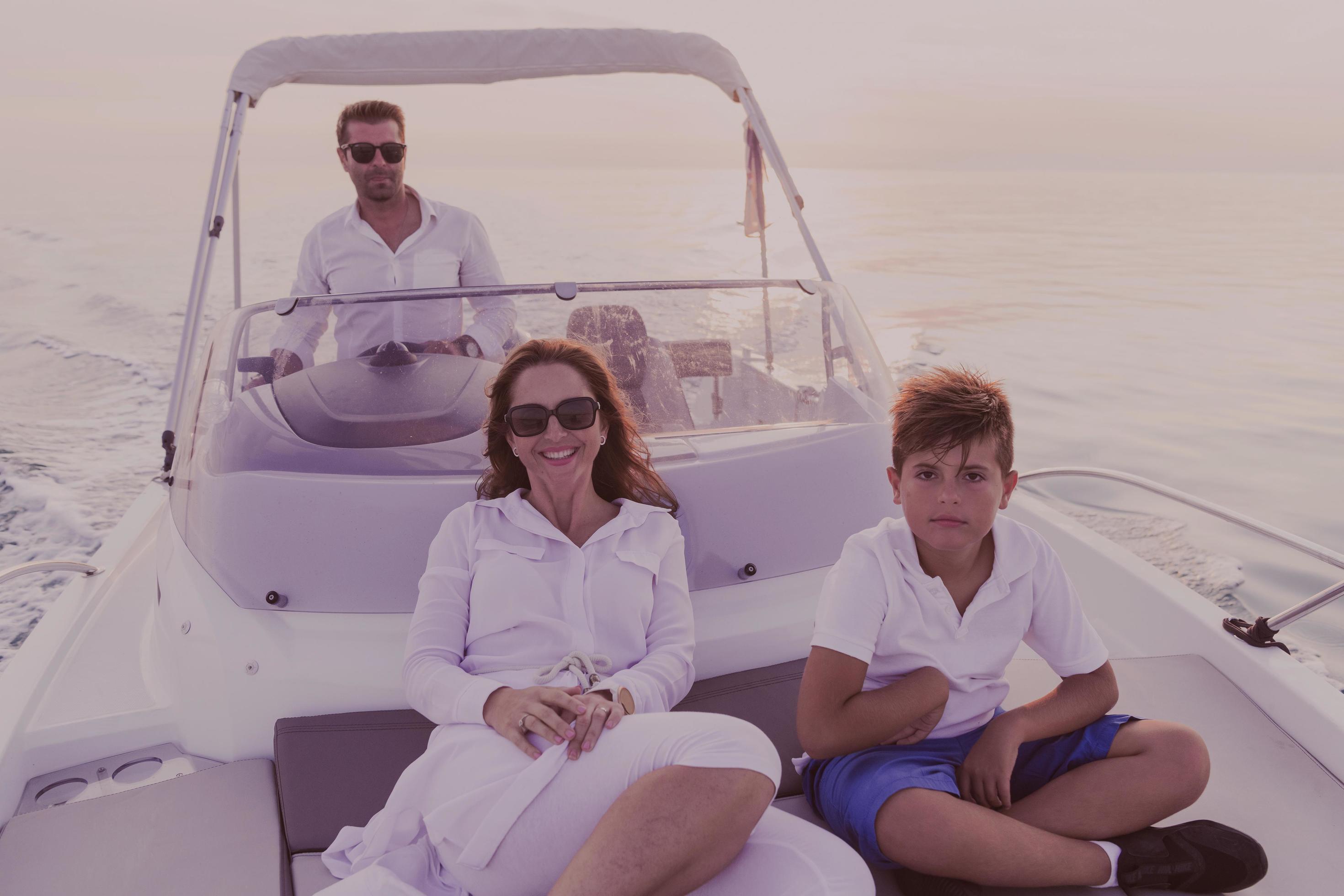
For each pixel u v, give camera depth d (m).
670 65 3.15
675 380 2.02
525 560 1.45
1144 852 1.27
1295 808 1.49
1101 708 1.39
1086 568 2.34
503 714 1.23
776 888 1.10
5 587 3.79
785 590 1.80
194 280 2.75
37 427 5.98
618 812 1.08
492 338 1.99
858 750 1.33
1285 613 1.83
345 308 1.99
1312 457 5.90
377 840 1.24
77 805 1.47
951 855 1.22
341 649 1.61
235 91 2.92
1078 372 8.11
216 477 1.80
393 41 3.06
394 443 1.83
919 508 1.30
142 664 1.90
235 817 1.43
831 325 2.14
